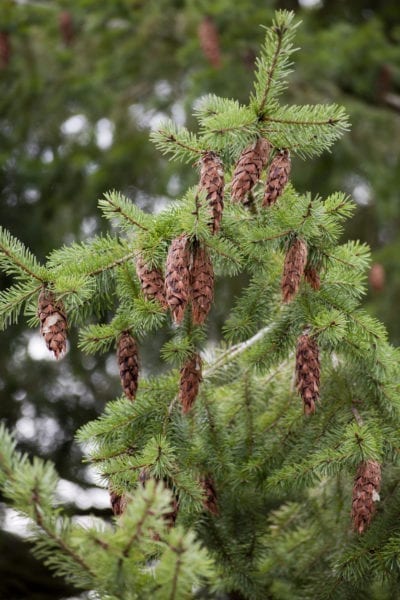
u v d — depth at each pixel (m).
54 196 10.35
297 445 3.99
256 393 4.26
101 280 3.70
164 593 2.71
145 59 10.03
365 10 11.47
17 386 9.87
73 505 7.28
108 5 9.49
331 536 4.53
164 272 3.65
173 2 9.54
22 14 9.79
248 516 4.39
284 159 3.51
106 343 3.77
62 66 10.23
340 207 3.75
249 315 4.00
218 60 9.04
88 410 9.91
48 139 10.69
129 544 2.76
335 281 3.81
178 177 9.44
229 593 4.80
